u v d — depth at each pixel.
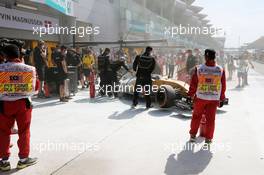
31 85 4.06
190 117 7.09
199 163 4.29
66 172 3.95
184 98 7.96
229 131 5.97
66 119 6.94
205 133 5.04
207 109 4.98
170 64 18.53
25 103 4.03
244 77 14.11
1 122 3.94
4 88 3.89
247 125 6.46
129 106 8.61
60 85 9.22
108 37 24.34
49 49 15.33
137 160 4.38
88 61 12.65
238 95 10.95
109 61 10.22
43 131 5.91
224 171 4.01
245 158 4.50
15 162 4.27
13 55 3.99
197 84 5.02
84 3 19.47
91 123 6.56
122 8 27.03
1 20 11.18
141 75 8.13
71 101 9.43
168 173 3.93
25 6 12.45
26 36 13.16
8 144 4.00
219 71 4.91
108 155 4.58
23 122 4.05
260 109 8.22
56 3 12.48
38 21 13.91
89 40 20.94
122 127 6.23
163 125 6.40
